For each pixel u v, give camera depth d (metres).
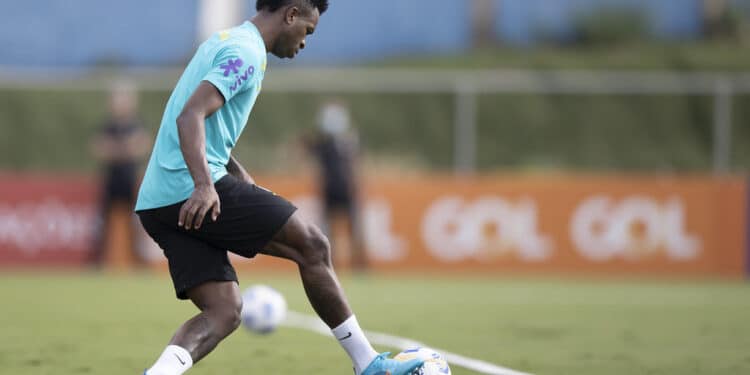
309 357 22.67
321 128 54.94
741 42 94.38
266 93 71.19
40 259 55.78
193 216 14.47
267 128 69.88
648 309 36.88
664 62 85.50
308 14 16.34
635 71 84.81
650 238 55.19
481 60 86.19
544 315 34.41
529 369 21.17
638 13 94.94
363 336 16.33
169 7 86.44
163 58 85.44
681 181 55.22
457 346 25.44
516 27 94.94
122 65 84.19
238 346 24.58
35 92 71.94
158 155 15.66
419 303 38.81
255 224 15.45
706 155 73.25
